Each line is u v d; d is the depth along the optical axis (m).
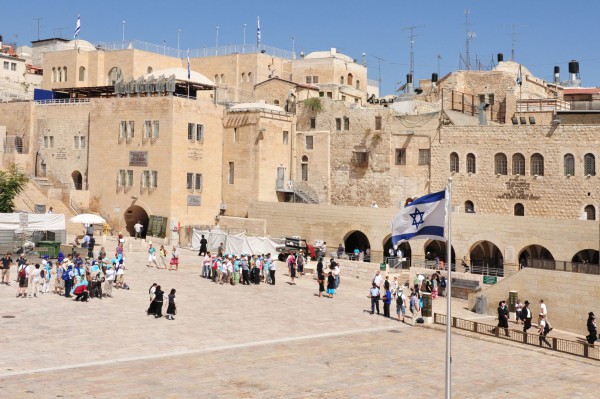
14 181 68.81
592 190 61.81
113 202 74.50
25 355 31.20
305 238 71.44
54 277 49.44
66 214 73.12
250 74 93.12
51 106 80.44
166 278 52.44
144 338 35.62
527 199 64.81
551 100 76.81
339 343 37.38
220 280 52.09
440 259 68.25
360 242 72.94
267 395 27.84
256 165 74.44
